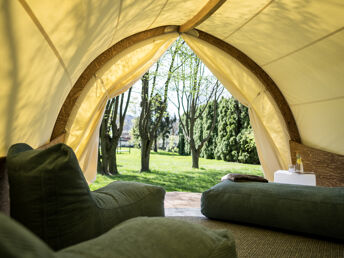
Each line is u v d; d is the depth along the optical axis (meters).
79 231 1.14
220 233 0.87
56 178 1.07
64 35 1.66
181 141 14.91
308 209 2.55
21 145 1.44
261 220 2.79
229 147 12.20
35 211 1.07
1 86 1.25
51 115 2.58
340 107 3.96
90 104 4.31
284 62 4.30
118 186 1.75
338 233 2.44
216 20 4.12
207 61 5.04
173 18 4.01
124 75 4.48
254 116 5.22
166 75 9.67
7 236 0.36
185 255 0.72
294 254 2.17
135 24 3.52
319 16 3.11
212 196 3.09
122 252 0.65
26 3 1.10
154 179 8.14
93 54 3.11
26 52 1.31
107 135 8.54
